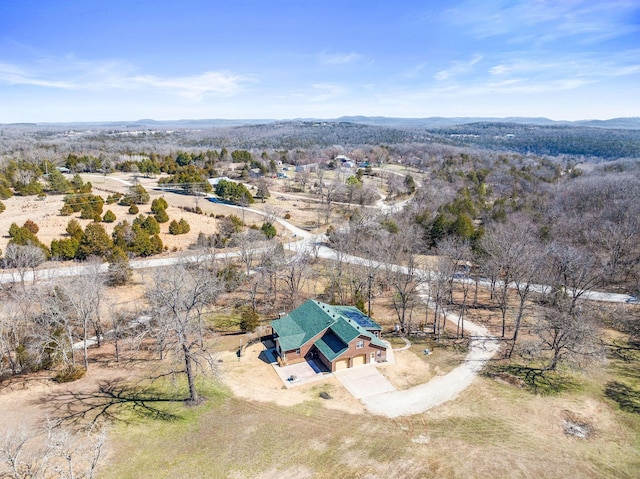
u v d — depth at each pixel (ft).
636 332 178.81
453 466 106.52
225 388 140.56
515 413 127.85
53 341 146.82
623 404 132.05
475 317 199.52
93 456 98.89
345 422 123.75
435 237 278.05
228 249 276.62
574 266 194.80
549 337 174.50
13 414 122.72
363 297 215.31
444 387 142.00
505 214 307.17
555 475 103.91
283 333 163.32
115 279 216.33
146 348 167.12
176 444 112.88
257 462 107.14
